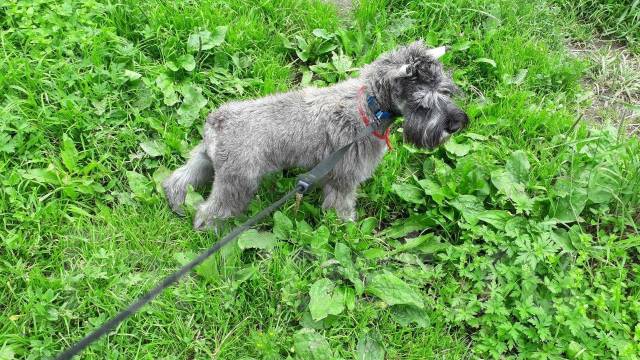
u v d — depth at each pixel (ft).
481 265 4.67
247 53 5.83
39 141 5.01
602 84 6.23
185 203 4.83
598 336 4.38
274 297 4.54
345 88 4.66
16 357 4.15
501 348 4.40
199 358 4.28
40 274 4.41
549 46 6.39
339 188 4.80
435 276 4.69
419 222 5.01
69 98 5.17
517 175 5.17
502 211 4.92
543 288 4.68
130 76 5.36
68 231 4.71
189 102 5.34
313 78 5.90
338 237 4.79
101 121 5.19
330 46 6.00
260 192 5.05
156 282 4.55
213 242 4.75
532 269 4.63
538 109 5.68
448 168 5.22
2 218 4.63
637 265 4.82
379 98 4.48
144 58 5.58
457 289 4.67
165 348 4.31
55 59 5.40
